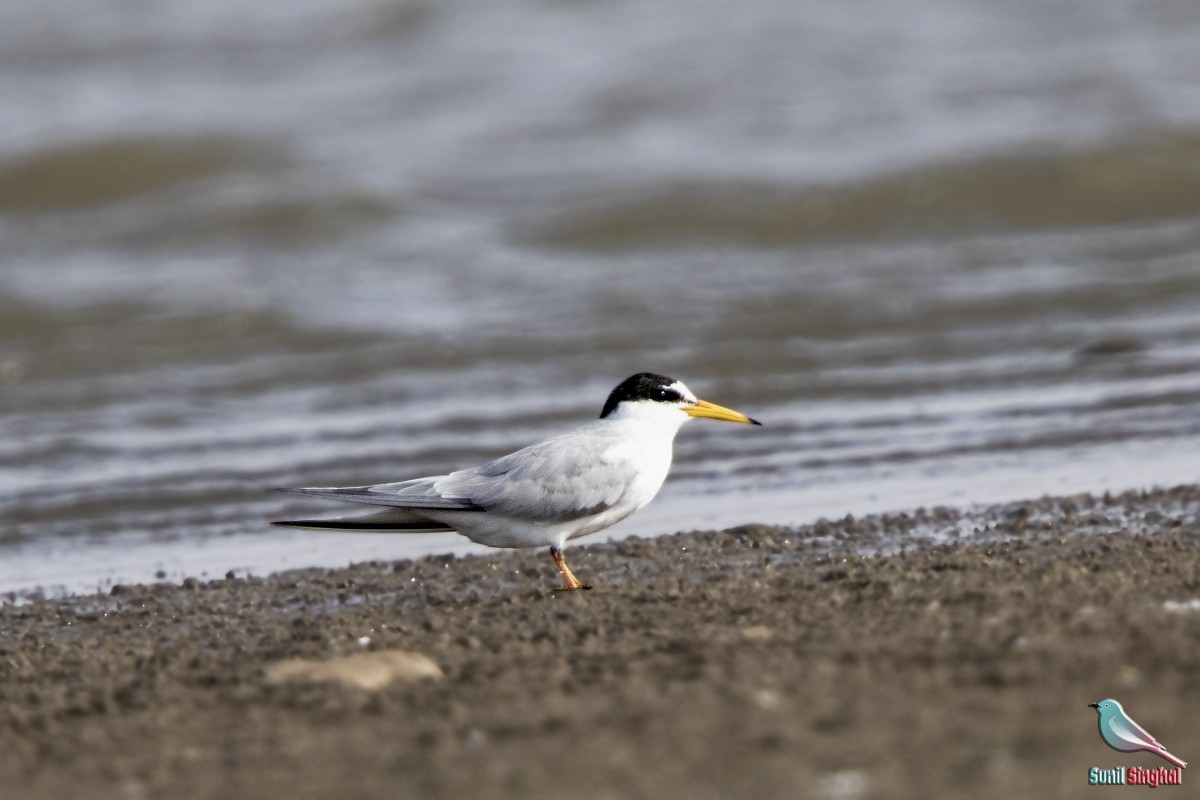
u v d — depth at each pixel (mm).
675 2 38781
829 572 9836
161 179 29344
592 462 10266
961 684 6926
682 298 22234
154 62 36469
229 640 9289
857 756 6117
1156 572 9125
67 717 7492
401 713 7117
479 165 29219
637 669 7539
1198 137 27750
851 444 15242
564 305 22078
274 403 18406
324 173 28844
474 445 16125
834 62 34062
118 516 14188
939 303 21406
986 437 15078
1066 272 22812
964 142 28234
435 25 37812
